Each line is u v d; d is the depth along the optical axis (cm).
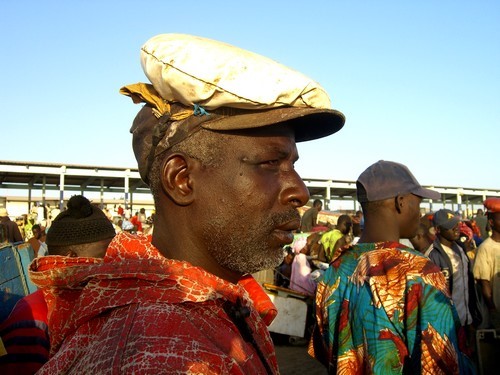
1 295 334
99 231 271
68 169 2220
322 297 284
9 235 1116
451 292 502
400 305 232
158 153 107
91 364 75
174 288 91
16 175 2294
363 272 251
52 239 268
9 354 205
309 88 103
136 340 75
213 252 102
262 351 108
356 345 246
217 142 102
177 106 104
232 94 95
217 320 94
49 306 116
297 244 927
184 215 104
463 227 942
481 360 385
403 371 227
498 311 559
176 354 74
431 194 283
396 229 276
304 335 761
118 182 2566
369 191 275
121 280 92
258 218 102
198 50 97
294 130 122
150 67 100
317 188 2803
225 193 101
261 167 104
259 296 154
